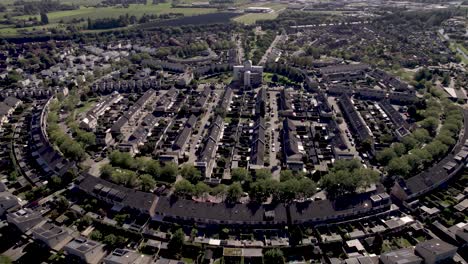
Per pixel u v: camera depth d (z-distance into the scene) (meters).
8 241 194.62
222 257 183.25
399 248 189.75
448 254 174.88
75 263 178.88
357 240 193.00
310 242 191.38
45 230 191.88
